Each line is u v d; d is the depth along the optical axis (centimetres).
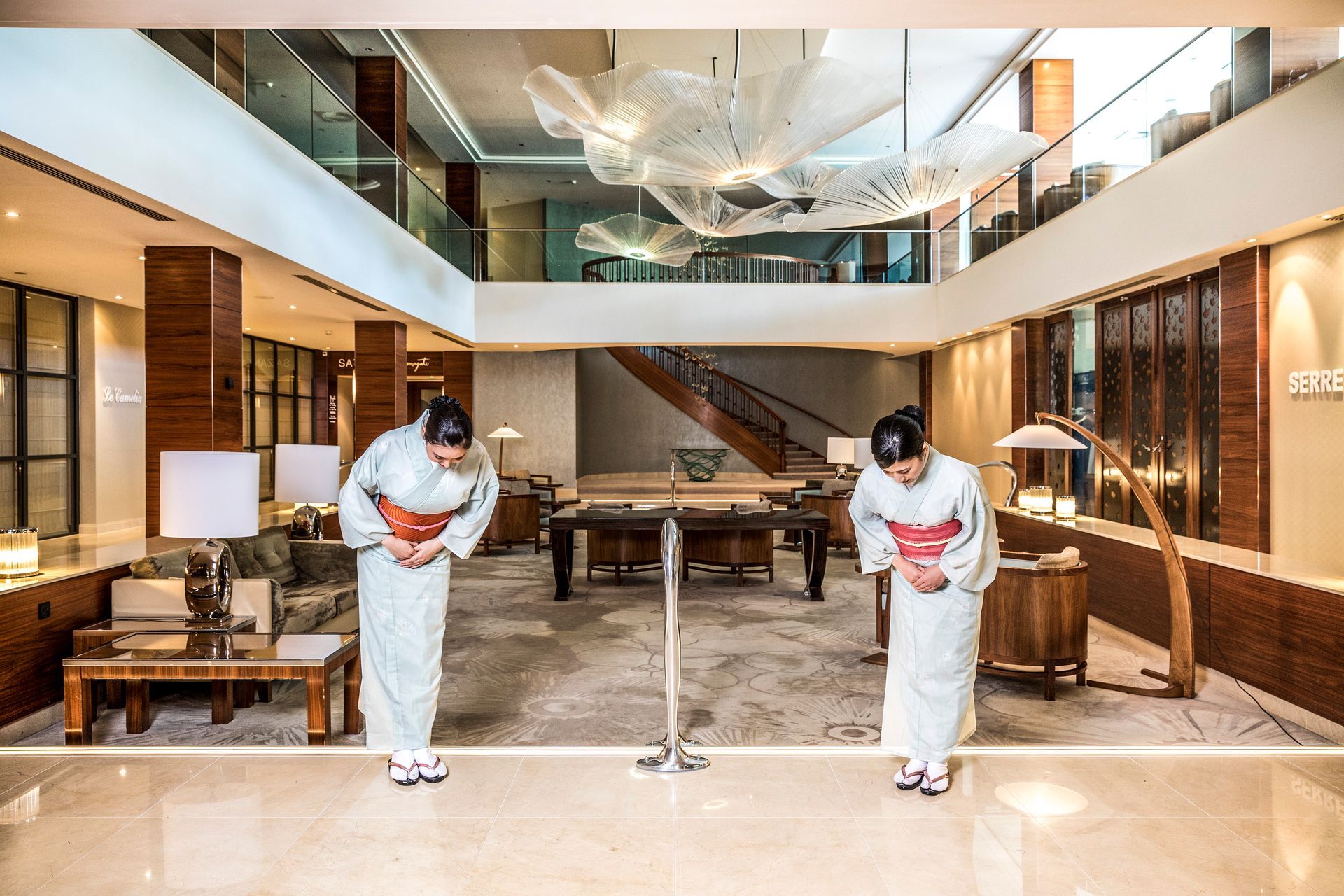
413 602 301
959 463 292
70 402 901
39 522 855
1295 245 603
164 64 529
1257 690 450
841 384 1931
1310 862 241
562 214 1856
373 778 301
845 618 677
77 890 224
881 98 586
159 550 531
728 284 1310
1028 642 465
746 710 441
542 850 248
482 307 1324
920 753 292
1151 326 841
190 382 648
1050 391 1075
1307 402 594
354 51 1165
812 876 233
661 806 278
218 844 250
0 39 395
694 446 1759
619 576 839
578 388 1648
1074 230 879
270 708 450
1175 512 813
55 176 467
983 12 318
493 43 1146
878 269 1312
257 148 653
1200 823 265
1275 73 576
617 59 1208
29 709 407
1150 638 560
